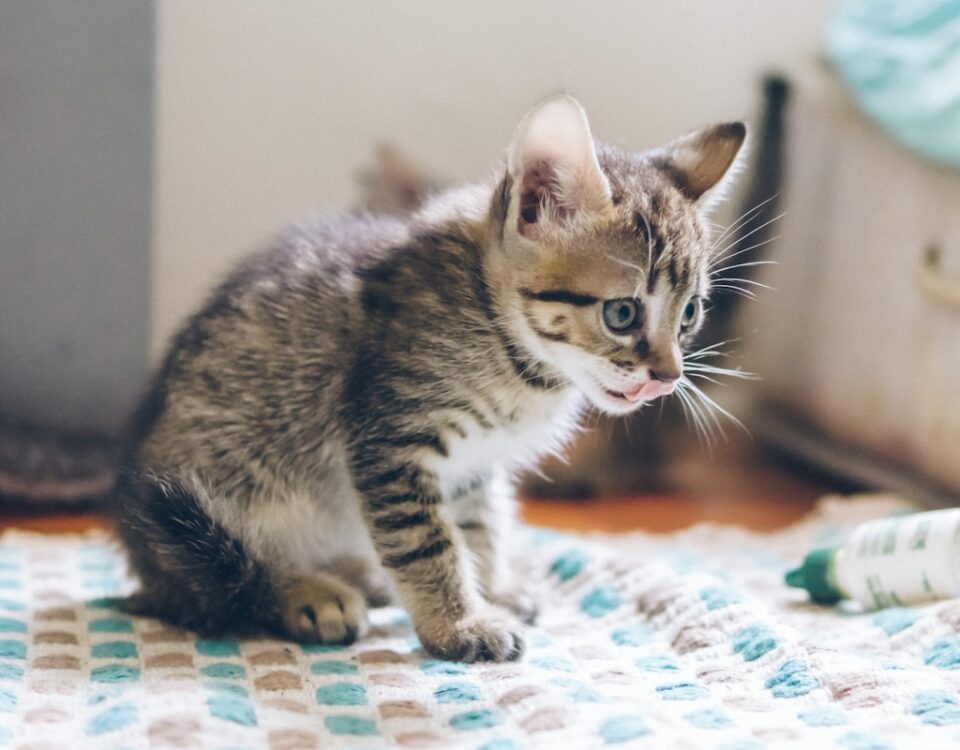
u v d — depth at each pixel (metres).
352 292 0.66
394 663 0.61
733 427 1.07
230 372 0.67
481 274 0.65
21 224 0.91
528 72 1.02
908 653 0.63
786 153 1.04
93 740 0.53
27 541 0.79
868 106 0.96
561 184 0.63
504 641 0.62
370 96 0.98
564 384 0.66
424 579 0.63
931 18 0.93
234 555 0.64
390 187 0.98
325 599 0.64
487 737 0.54
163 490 0.65
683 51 1.04
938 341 0.93
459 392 0.64
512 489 0.73
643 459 1.02
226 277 0.72
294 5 0.96
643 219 0.63
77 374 0.93
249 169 0.96
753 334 1.06
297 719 0.55
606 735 0.53
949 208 0.92
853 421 1.02
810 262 1.04
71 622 0.65
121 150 0.92
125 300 0.93
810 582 0.71
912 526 0.68
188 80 0.94
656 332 0.64
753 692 0.58
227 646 0.63
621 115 1.04
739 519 0.94
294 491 0.67
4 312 0.92
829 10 1.02
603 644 0.65
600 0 1.02
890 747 0.52
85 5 0.90
